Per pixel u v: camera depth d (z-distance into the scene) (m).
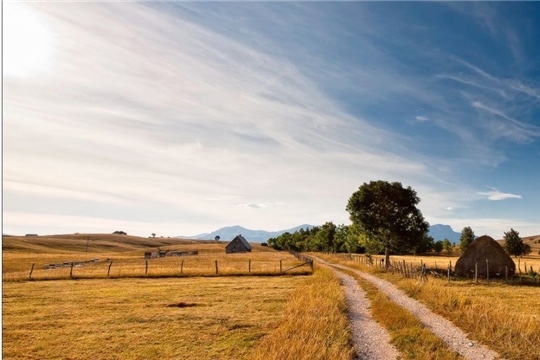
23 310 19.19
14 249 115.88
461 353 11.40
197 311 18.41
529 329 12.59
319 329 13.39
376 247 53.19
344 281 30.81
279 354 10.64
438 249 111.25
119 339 13.79
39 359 11.87
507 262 36.97
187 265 54.38
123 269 44.50
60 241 158.75
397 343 12.52
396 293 23.50
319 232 108.56
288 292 24.48
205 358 11.67
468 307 16.50
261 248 174.38
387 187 49.47
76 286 29.08
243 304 20.23
